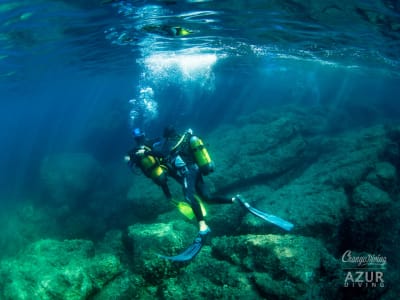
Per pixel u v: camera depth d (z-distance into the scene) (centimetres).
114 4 937
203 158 534
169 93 3809
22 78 2509
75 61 2066
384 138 1379
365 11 967
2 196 2503
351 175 1028
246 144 1307
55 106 10812
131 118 2839
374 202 855
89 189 1878
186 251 498
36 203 1877
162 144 561
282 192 1001
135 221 1180
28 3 898
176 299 504
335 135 1953
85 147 2817
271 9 1012
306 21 1139
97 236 1427
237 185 1169
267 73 3809
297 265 490
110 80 4209
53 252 600
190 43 1625
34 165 3275
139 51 1856
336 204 847
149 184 1145
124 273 568
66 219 1619
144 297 531
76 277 496
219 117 3741
